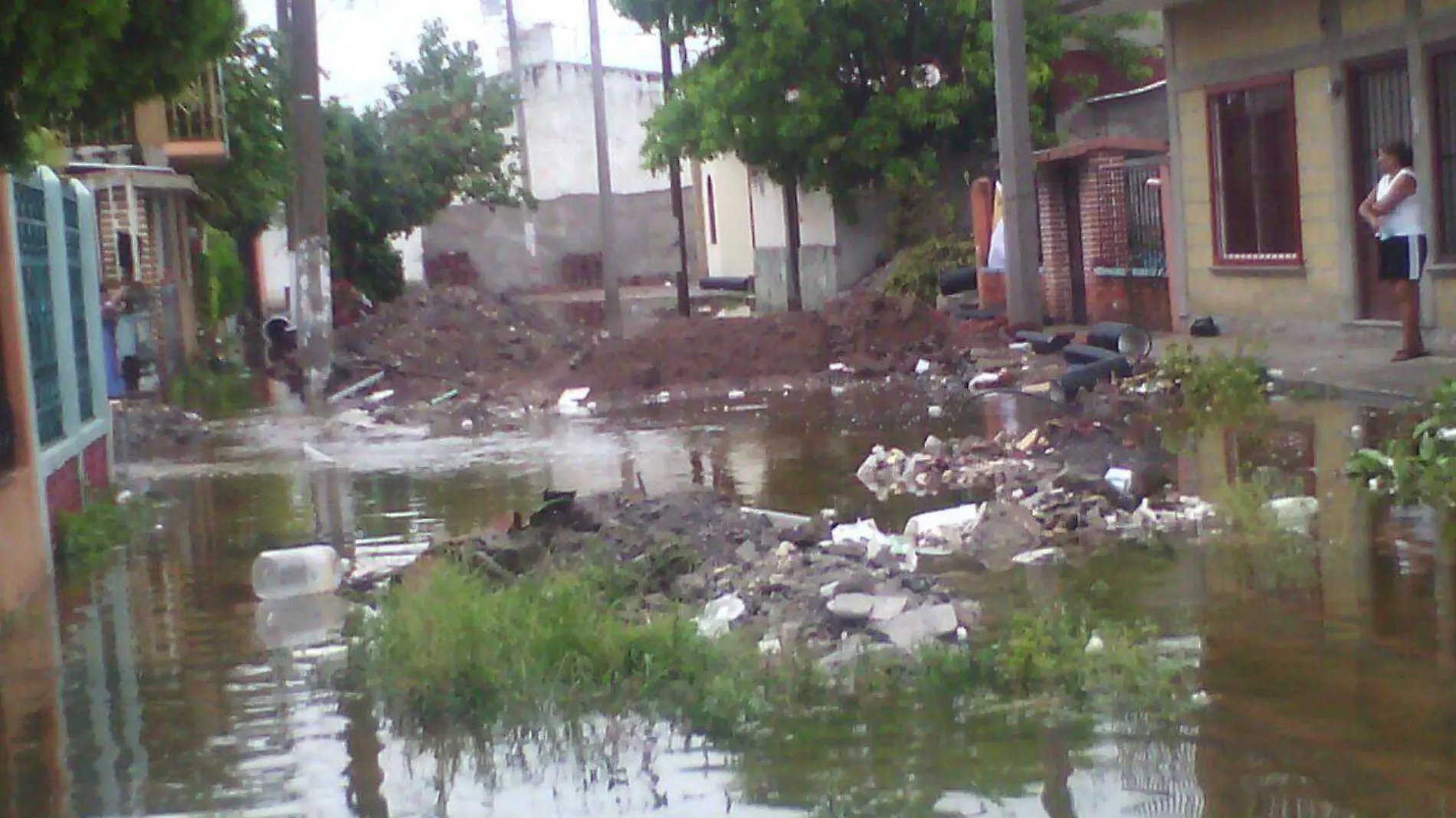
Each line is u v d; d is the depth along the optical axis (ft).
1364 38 56.95
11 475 30.40
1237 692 19.75
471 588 24.68
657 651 21.85
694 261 184.24
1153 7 68.23
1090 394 51.75
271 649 25.03
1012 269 70.90
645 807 17.26
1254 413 45.44
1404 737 17.81
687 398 62.13
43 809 18.16
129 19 24.04
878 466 39.19
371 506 39.11
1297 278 62.28
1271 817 15.89
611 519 31.35
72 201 40.27
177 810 17.93
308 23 68.80
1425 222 54.03
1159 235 72.79
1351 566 25.88
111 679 23.79
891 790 17.22
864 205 108.88
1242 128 65.57
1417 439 36.81
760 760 18.43
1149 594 25.00
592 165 197.77
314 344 69.51
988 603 25.16
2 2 21.65
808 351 68.13
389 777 18.70
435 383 72.02
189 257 97.71
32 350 33.58
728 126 101.91
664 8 104.42
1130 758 17.72
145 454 52.24
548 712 20.58
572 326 108.47
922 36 98.73
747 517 31.19
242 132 95.09
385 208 123.44
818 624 23.82
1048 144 96.22
